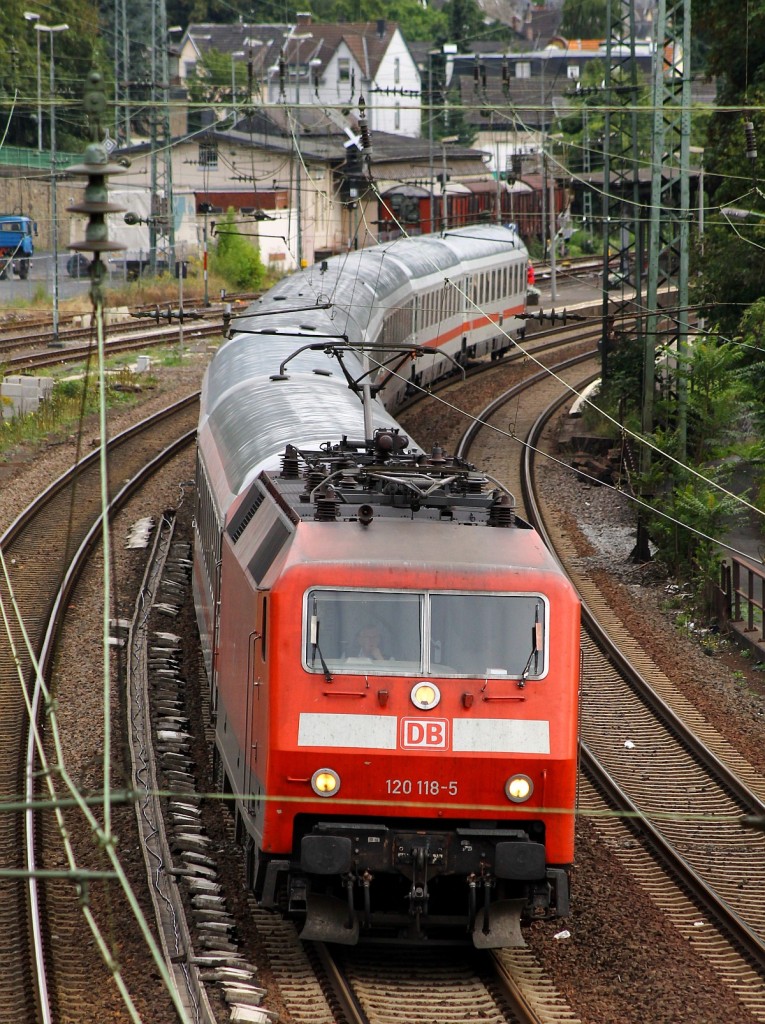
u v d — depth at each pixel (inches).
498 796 1505.9
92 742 2263.8
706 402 3747.5
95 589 3189.0
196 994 1381.6
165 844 1818.4
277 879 1541.6
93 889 1724.9
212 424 2672.2
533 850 1496.1
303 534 1571.1
